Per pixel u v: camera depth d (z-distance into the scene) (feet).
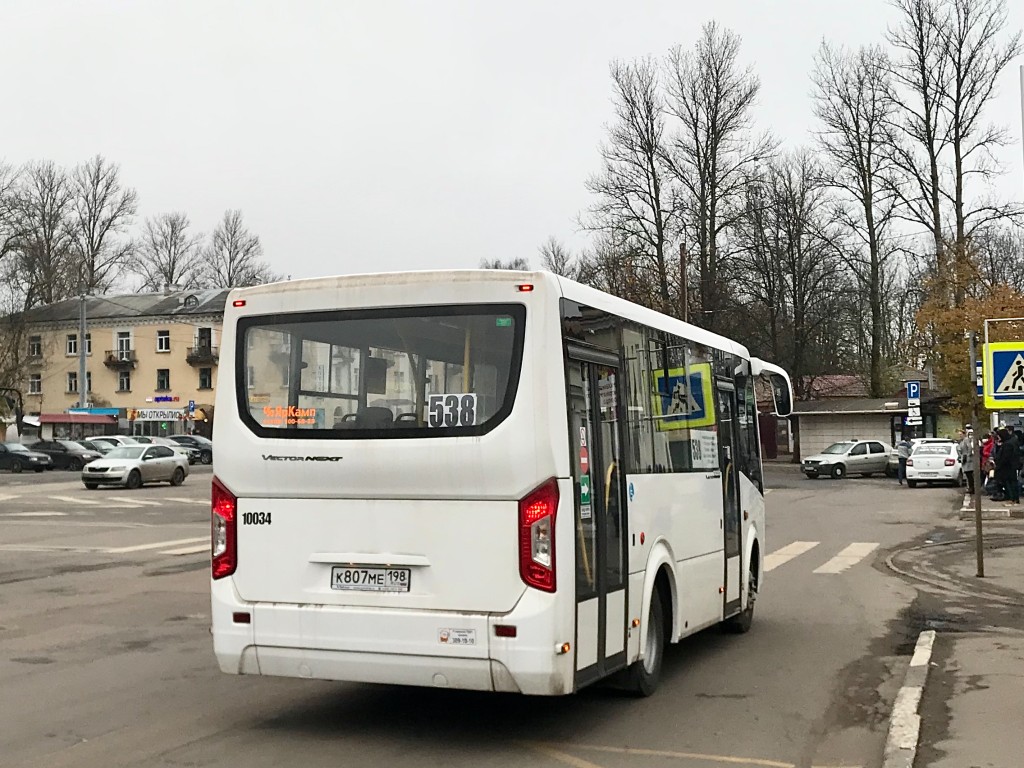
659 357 27.91
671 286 164.35
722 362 34.14
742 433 35.91
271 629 22.68
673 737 23.02
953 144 149.18
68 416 246.88
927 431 186.91
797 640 35.01
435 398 21.93
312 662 22.39
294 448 22.71
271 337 23.44
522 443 21.15
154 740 22.54
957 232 147.02
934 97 149.28
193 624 37.86
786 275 181.37
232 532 23.34
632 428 25.44
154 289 288.51
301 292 23.25
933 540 68.90
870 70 160.04
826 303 183.21
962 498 107.76
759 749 22.11
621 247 166.81
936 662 29.27
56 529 78.13
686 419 29.86
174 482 131.95
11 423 242.17
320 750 21.83
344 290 22.90
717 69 164.35
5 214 213.46
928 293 136.46
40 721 24.13
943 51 148.66
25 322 230.68
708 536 31.17
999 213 145.28
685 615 28.89
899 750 20.79
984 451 111.14
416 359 22.17
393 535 21.97
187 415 242.78
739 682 28.66
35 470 184.34
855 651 33.06
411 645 21.56
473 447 21.33
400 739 22.68
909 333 172.96
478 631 21.13
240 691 27.30
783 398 41.42
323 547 22.49
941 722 22.97
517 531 21.16
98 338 289.53
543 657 20.84
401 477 21.83
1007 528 76.13
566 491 21.36
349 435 22.41
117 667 30.32
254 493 23.17
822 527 78.84
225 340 23.85
